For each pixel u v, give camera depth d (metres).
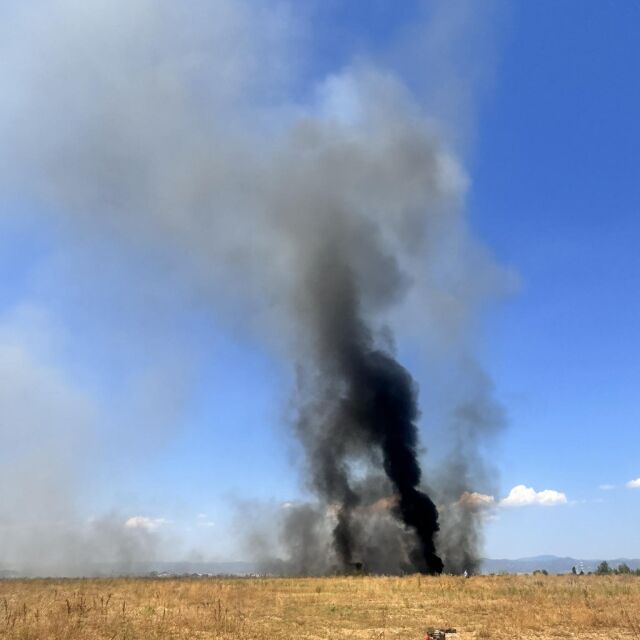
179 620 21.55
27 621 19.53
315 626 21.73
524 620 22.42
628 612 24.39
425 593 33.47
